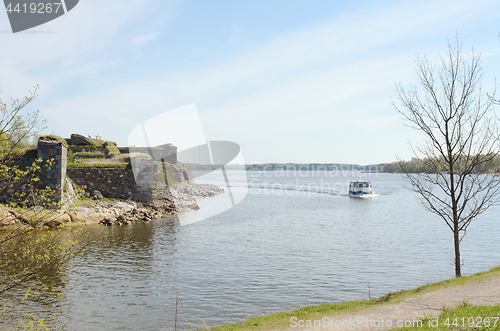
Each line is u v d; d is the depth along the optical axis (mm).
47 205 12008
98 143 71875
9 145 11281
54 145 41750
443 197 71688
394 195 106438
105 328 15117
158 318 16203
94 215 42156
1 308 16422
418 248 31922
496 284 14734
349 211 64500
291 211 63625
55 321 15672
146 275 22797
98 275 22578
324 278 22516
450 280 15820
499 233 39406
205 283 21328
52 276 22094
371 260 27250
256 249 30953
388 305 13180
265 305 17938
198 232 38875
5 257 11570
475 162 15477
